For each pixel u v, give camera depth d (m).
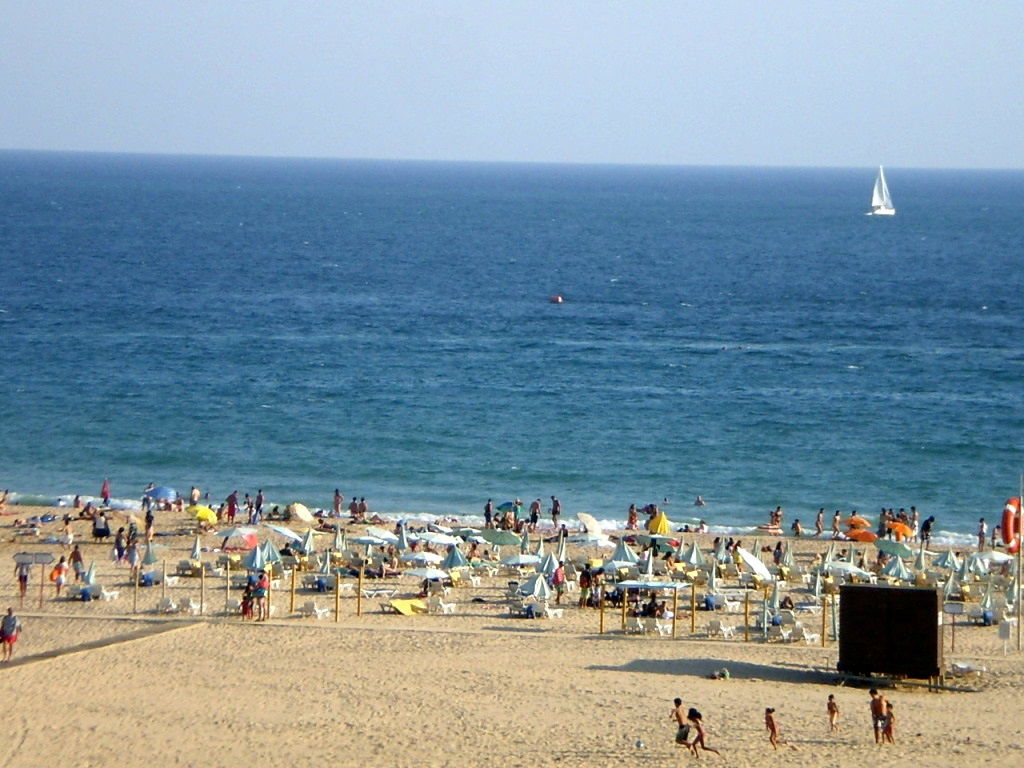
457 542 191.62
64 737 111.00
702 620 160.25
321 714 118.44
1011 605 164.62
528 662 137.75
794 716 119.44
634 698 124.62
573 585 178.75
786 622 153.88
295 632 148.75
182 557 188.88
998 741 111.62
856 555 196.00
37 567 181.12
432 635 148.88
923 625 128.75
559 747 109.94
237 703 121.19
